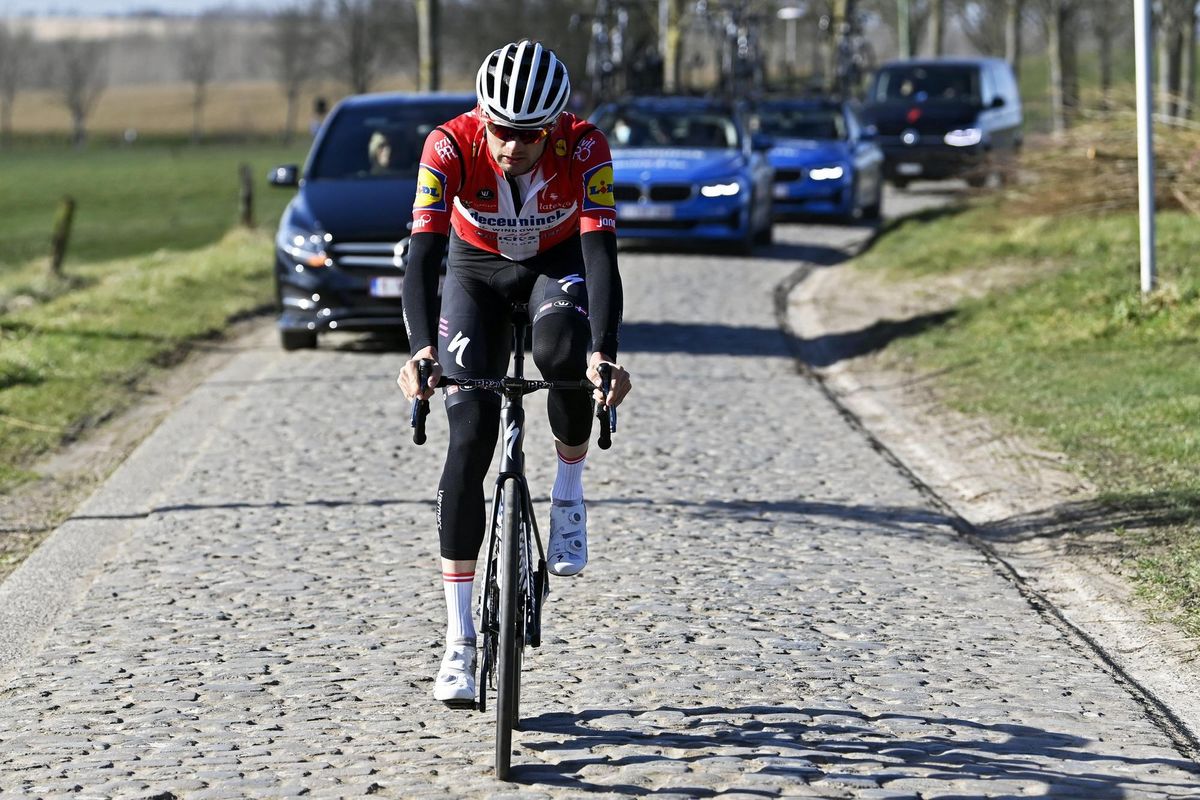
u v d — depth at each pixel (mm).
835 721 7195
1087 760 6719
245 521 11258
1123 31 72812
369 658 8250
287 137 158750
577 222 6973
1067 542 10594
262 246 31172
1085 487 11789
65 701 7629
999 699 7578
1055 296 19484
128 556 10391
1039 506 11586
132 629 8820
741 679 7824
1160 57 47594
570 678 7852
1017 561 10430
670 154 28625
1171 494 11102
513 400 6781
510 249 6980
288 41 169875
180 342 20016
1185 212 24703
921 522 11227
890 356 18344
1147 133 17672
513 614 6199
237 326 21812
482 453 6656
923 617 9000
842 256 29109
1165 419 13219
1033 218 26344
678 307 22391
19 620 9383
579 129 6848
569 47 68375
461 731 7105
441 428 14570
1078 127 25750
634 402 15617
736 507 11617
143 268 28281
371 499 11891
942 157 42000
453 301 7023
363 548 10531
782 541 10688
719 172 28016
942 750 6812
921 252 25938
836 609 9133
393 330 19562
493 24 96125
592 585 9609
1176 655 8383
